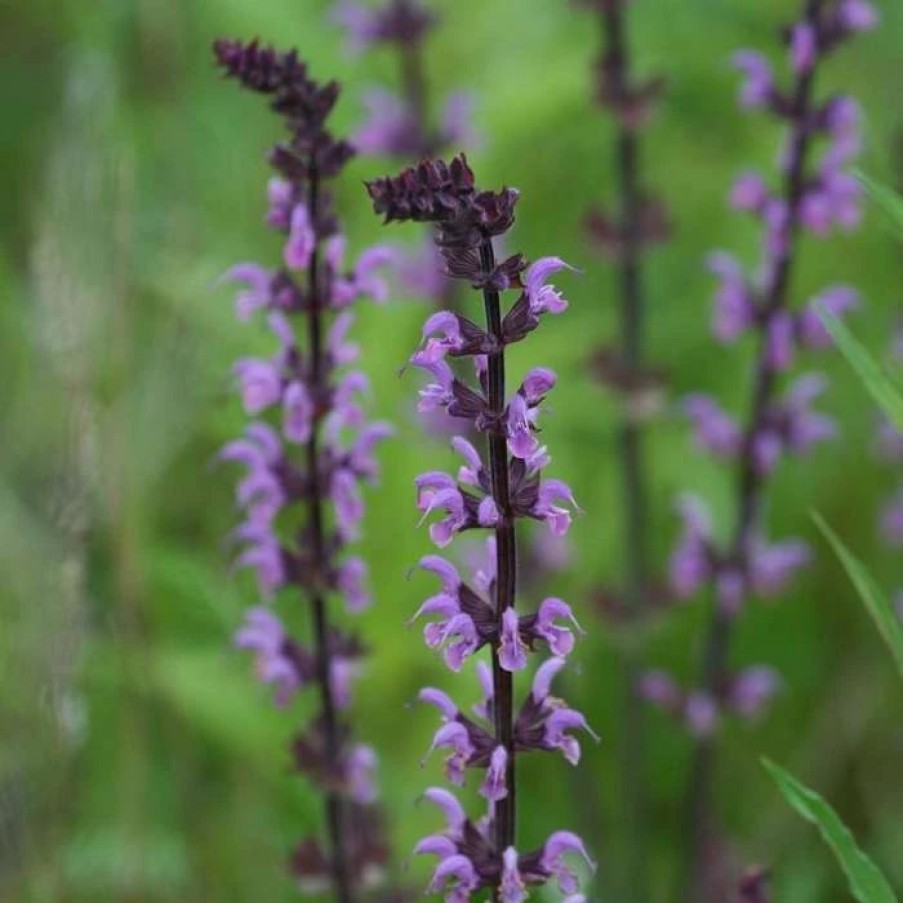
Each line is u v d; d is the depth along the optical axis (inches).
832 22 400.8
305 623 460.8
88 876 394.9
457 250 210.4
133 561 394.6
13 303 452.1
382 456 458.9
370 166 550.6
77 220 370.6
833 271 567.2
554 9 607.5
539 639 242.8
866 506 540.1
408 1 489.1
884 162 473.1
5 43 631.8
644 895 455.5
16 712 353.4
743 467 436.1
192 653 430.6
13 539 351.9
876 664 492.1
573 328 551.8
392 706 459.5
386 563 455.2
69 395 360.8
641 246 471.5
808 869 451.8
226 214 539.2
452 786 442.0
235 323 433.7
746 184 415.8
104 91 386.6
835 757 483.2
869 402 546.0
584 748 456.1
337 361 314.8
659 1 614.9
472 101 492.4
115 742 431.5
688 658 526.6
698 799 450.3
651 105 467.8
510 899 227.3
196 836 429.4
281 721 433.4
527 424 213.9
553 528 222.1
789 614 518.6
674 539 557.3
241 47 285.7
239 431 447.8
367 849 346.3
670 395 558.9
